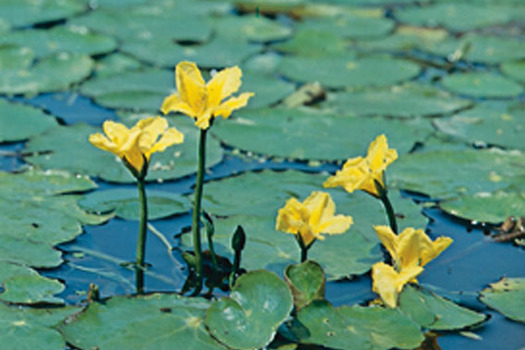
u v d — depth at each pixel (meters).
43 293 2.54
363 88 4.89
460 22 6.49
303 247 2.57
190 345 2.27
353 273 2.77
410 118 4.44
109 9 6.24
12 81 4.59
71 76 4.73
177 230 3.05
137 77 4.80
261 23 6.02
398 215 3.22
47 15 5.89
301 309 2.42
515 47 5.83
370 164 2.61
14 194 3.22
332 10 6.71
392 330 2.38
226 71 2.46
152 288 2.67
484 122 4.40
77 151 3.72
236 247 2.62
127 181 3.44
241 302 2.40
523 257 3.00
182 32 5.75
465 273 2.88
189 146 3.84
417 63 5.48
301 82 4.96
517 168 3.76
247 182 3.47
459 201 3.39
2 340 2.26
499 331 2.47
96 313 2.38
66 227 2.99
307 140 3.99
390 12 6.74
